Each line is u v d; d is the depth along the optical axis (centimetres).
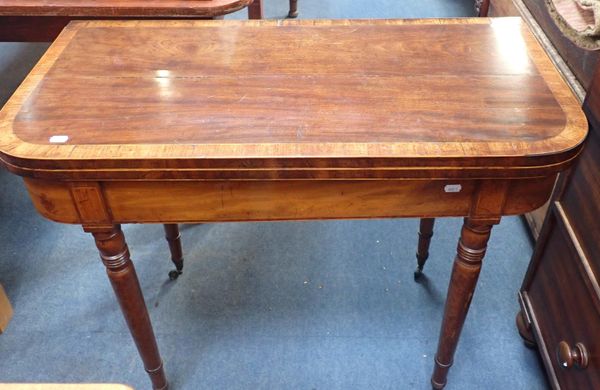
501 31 108
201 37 108
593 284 95
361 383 126
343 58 101
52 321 139
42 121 85
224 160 77
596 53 109
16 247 160
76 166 78
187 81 94
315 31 109
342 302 143
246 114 86
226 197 85
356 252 157
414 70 97
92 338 136
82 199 84
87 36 109
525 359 130
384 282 148
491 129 82
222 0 124
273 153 78
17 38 132
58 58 101
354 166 78
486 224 88
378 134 81
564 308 108
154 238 162
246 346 134
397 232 163
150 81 95
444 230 164
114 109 88
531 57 100
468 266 94
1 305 135
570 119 84
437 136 81
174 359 131
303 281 149
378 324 138
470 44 104
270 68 98
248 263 154
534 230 155
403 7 280
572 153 79
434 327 137
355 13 276
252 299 145
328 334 136
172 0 124
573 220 103
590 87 96
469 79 94
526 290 128
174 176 79
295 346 133
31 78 96
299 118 85
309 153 78
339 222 167
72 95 91
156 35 109
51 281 150
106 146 80
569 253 105
